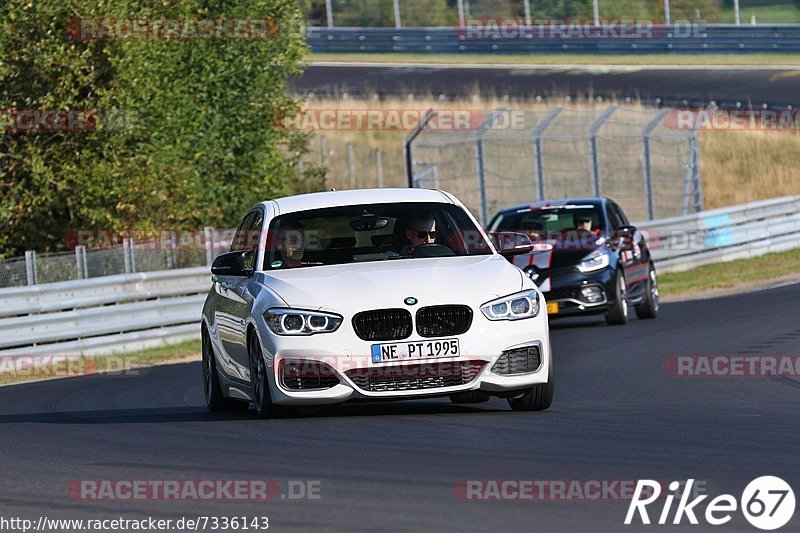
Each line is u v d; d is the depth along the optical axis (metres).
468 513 16.62
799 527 15.48
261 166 76.06
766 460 20.09
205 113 73.25
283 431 25.20
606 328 50.75
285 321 25.69
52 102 62.88
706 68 148.25
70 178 63.81
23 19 63.34
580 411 27.19
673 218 80.88
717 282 71.62
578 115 120.38
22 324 50.72
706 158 126.38
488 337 25.56
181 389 38.47
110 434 27.00
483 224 80.50
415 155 116.50
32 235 65.31
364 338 25.36
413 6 170.75
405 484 18.88
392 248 28.34
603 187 111.81
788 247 90.25
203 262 64.81
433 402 29.75
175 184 68.19
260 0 75.75
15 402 37.72
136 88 65.62
